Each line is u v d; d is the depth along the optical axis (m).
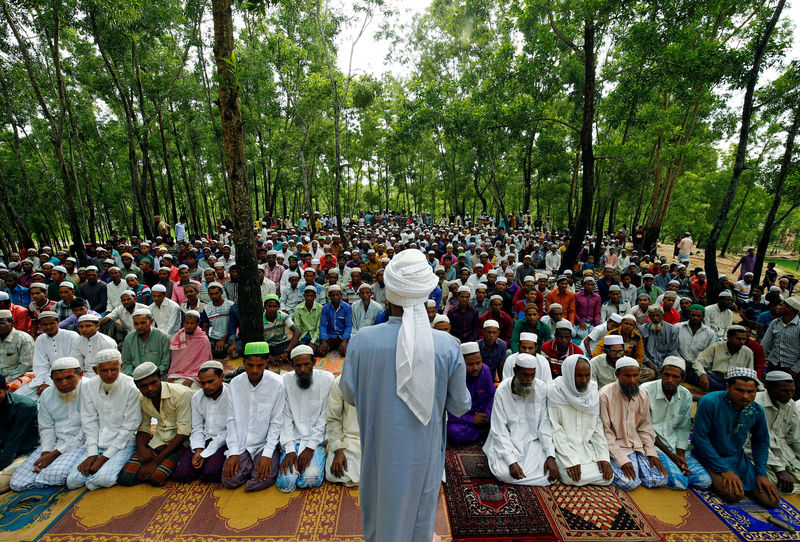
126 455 3.57
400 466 1.58
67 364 3.46
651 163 17.70
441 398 1.64
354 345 1.70
